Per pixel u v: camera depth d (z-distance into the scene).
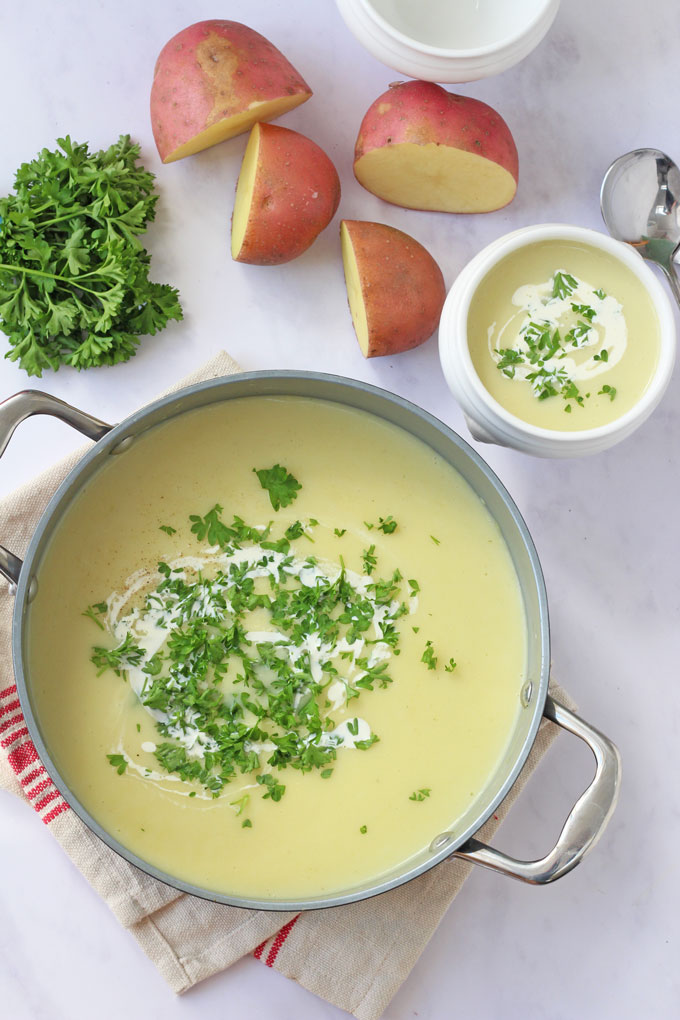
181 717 0.75
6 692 0.79
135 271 0.80
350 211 0.84
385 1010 0.83
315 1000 0.82
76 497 0.75
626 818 0.84
